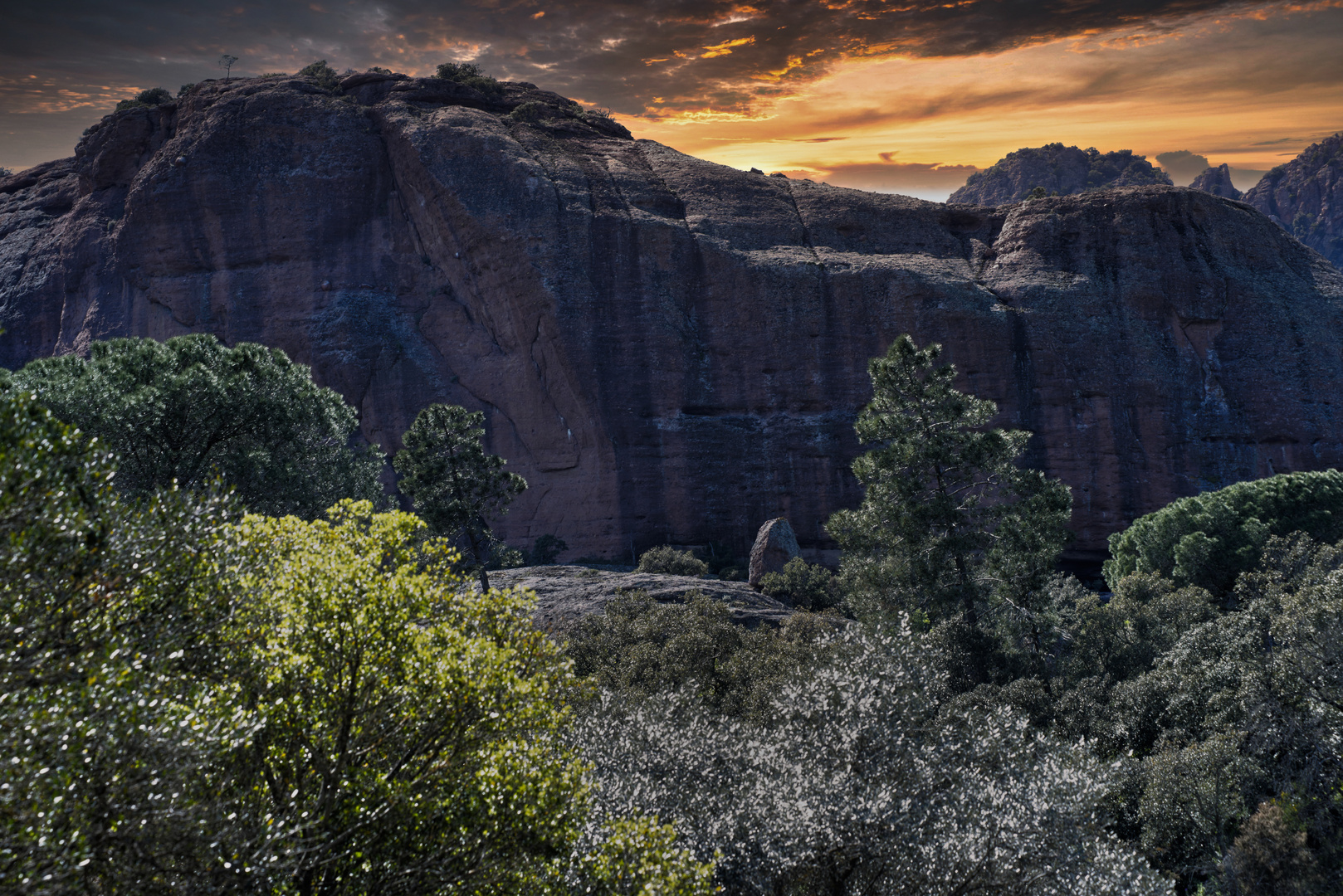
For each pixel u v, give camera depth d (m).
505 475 44.75
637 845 11.22
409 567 11.24
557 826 10.72
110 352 36.94
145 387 31.66
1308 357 78.19
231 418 35.09
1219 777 18.14
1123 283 80.12
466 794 10.22
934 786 15.85
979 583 34.78
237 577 10.39
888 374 37.59
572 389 76.50
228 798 8.70
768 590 48.91
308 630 10.14
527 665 11.96
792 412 77.81
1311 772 17.83
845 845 13.70
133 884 7.40
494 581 50.09
